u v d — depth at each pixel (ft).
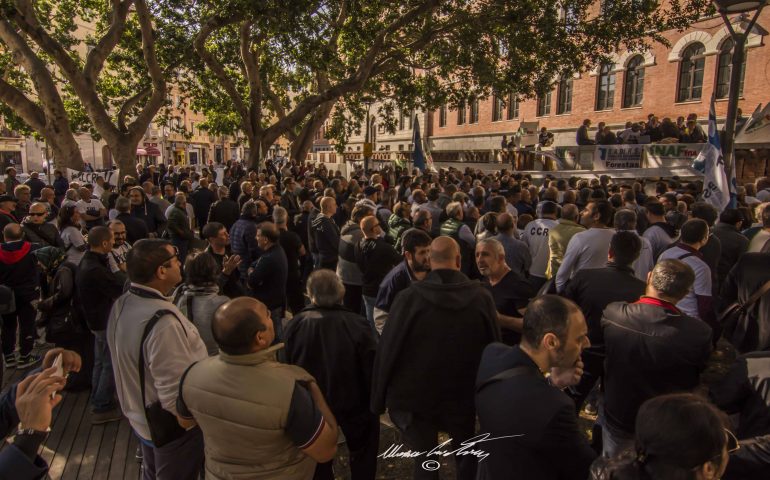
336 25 54.24
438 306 9.10
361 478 10.70
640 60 76.79
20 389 5.16
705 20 65.87
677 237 18.21
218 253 17.31
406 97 60.90
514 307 11.80
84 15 63.77
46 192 30.19
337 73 60.75
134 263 9.01
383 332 9.57
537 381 6.41
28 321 18.53
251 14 42.70
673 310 8.87
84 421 14.97
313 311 10.47
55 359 5.57
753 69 61.82
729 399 7.59
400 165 72.90
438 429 9.62
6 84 45.57
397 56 56.54
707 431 4.32
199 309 11.46
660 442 4.40
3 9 39.81
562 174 46.57
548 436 5.99
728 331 12.46
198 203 36.29
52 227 22.61
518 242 17.71
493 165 58.59
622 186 32.45
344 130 72.33
